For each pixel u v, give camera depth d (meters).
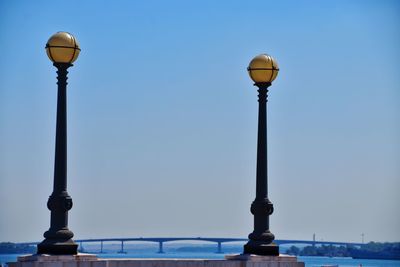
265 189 70.81
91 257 65.75
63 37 66.69
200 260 66.81
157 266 65.94
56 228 66.06
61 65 67.00
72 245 65.62
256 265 68.50
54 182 66.50
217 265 67.19
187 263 66.44
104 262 65.00
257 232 70.31
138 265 65.56
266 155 70.94
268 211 70.38
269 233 70.31
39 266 64.06
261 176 70.88
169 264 66.12
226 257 69.69
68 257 64.81
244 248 70.25
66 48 66.62
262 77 70.75
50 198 66.25
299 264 69.81
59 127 66.88
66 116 67.06
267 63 70.56
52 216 66.25
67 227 66.44
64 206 66.06
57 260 64.56
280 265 69.25
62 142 66.75
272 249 69.81
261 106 71.19
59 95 67.00
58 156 66.62
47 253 65.31
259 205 70.38
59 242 65.62
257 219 70.50
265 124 71.12
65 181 66.56
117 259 65.62
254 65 70.75
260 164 70.88
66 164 66.75
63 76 67.19
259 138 71.06
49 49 66.69
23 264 64.19
